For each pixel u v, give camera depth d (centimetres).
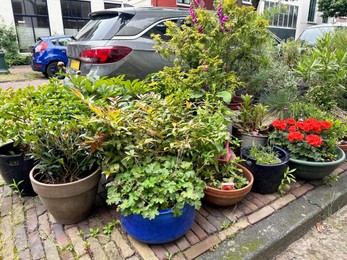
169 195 149
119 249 158
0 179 239
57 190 160
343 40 371
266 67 320
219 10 258
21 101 200
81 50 331
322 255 175
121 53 322
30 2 1195
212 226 175
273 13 324
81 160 187
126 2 1385
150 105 193
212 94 247
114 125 154
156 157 171
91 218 185
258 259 160
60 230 174
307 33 636
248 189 185
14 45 1155
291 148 228
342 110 356
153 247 159
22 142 194
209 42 271
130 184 154
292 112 289
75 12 1297
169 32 279
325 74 305
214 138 179
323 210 202
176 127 173
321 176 223
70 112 200
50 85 239
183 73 263
